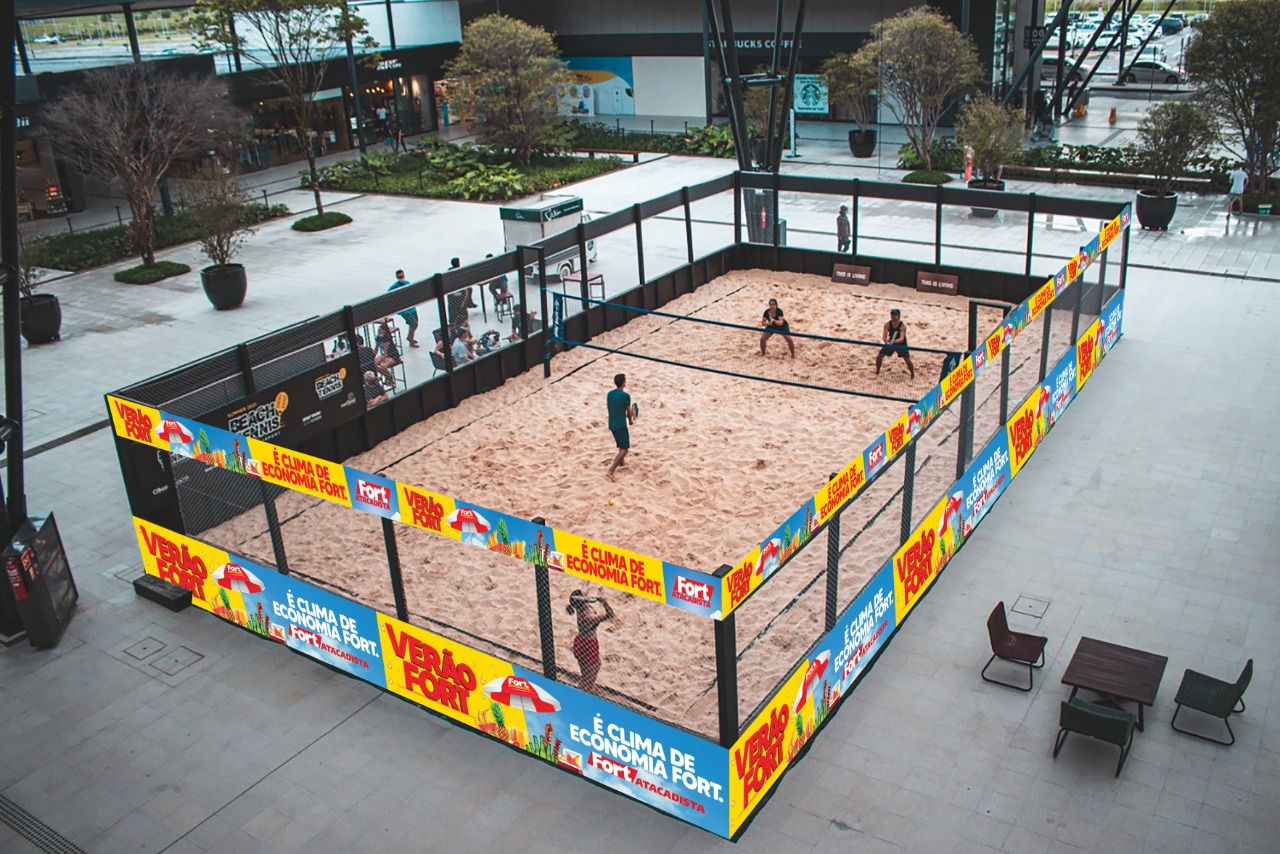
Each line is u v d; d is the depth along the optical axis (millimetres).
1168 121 25156
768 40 42062
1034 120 37156
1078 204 19156
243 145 34312
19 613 11742
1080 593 11617
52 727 10555
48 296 21422
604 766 9188
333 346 16344
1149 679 9469
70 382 19312
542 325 18797
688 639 11133
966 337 19281
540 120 36250
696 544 12852
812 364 18406
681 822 8953
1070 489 13742
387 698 10773
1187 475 13906
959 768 9305
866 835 8641
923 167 32500
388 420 16312
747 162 25016
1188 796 8859
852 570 12047
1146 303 20344
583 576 8359
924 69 31047
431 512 9148
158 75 28016
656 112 46812
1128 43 55156
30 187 33156
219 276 22594
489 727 9977
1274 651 10523
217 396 13672
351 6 37438
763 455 15070
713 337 19938
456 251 26641
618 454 14656
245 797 9500
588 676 9898
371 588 12328
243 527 13914
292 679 11148
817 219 28203
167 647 11781
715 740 8281
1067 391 15891
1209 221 25688
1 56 11109
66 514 14672
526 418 16828
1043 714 9906
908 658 10781
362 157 36812
